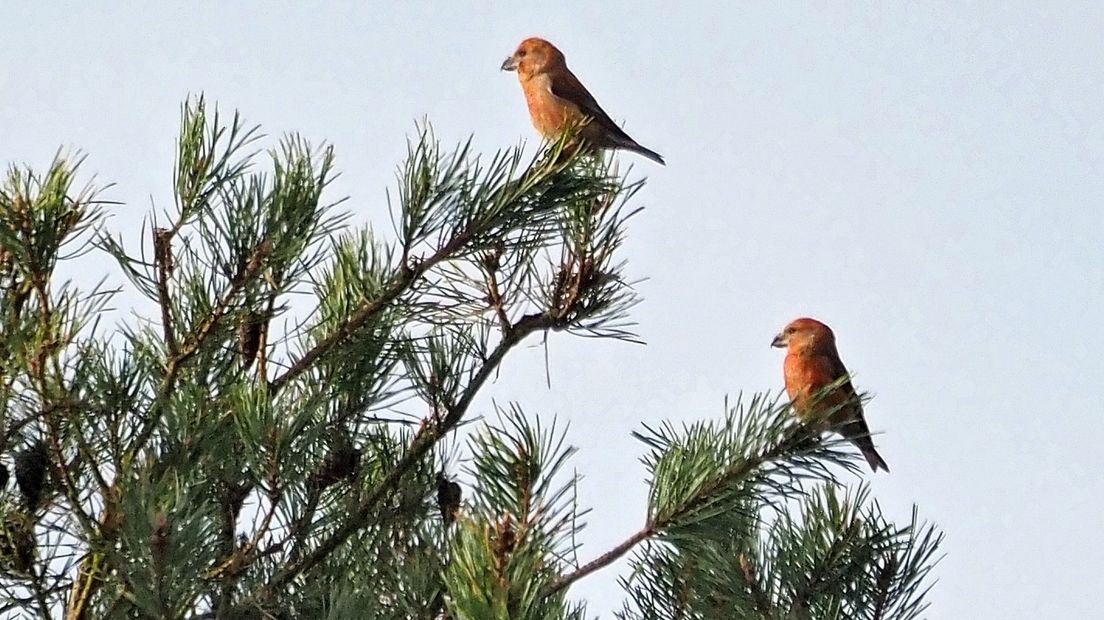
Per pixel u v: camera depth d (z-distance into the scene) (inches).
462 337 285.7
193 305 252.2
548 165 259.0
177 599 212.7
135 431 243.4
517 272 285.9
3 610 240.4
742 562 268.2
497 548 187.9
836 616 263.7
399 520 270.7
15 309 245.3
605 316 288.4
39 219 234.4
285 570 250.7
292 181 252.8
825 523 271.3
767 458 227.3
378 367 279.1
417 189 257.0
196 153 250.7
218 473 244.4
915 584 265.9
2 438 233.9
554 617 185.6
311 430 244.7
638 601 274.4
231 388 248.8
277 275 261.6
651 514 225.8
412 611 236.8
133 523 208.7
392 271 268.5
